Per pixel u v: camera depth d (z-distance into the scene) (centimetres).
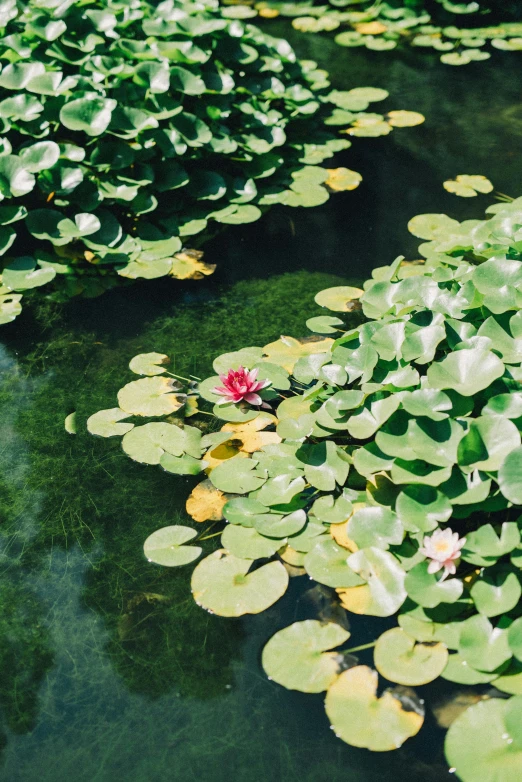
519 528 194
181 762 171
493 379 218
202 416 266
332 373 250
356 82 563
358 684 176
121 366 299
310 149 460
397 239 374
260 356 286
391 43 628
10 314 323
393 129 488
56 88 378
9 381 293
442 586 188
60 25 395
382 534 203
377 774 164
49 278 341
